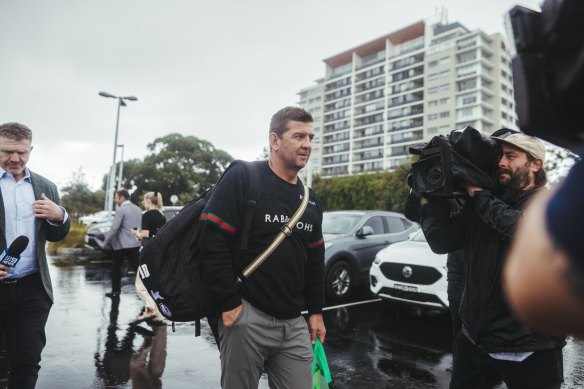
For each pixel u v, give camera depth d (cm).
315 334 227
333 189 4053
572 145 53
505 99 6619
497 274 189
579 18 45
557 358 186
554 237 52
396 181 3034
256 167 208
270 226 199
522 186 197
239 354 192
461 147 195
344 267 701
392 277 588
